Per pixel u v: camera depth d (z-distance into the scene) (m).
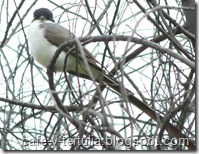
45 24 13.64
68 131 9.81
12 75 11.16
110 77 10.95
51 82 10.91
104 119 6.95
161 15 10.61
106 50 10.56
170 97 9.95
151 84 10.27
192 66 9.35
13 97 10.97
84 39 9.88
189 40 11.60
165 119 9.34
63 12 11.16
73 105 10.16
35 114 11.30
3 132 10.79
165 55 10.36
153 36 11.53
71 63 12.52
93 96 8.75
